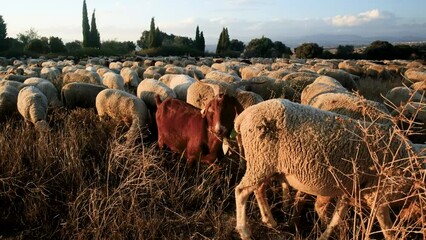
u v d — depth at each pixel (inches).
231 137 235.3
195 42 3494.1
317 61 1375.5
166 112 282.0
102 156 246.5
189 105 279.4
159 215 200.1
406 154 162.2
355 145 160.4
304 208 218.1
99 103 335.0
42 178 212.5
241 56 2945.4
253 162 174.1
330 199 191.0
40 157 224.8
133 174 207.3
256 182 174.6
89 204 185.6
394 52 2300.7
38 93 330.6
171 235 186.7
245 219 179.5
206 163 255.1
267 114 168.6
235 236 190.1
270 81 394.0
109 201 193.6
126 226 184.9
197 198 216.1
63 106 389.4
